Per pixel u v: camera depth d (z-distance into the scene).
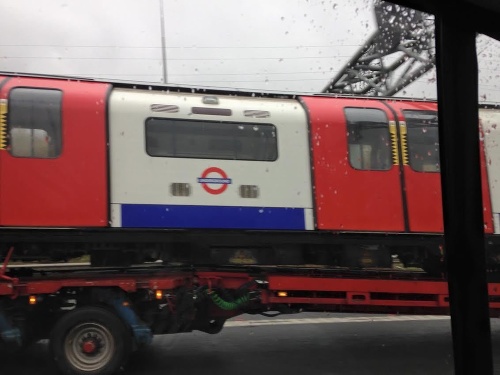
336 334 7.29
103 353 4.98
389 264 6.30
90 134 5.47
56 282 5.12
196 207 5.69
